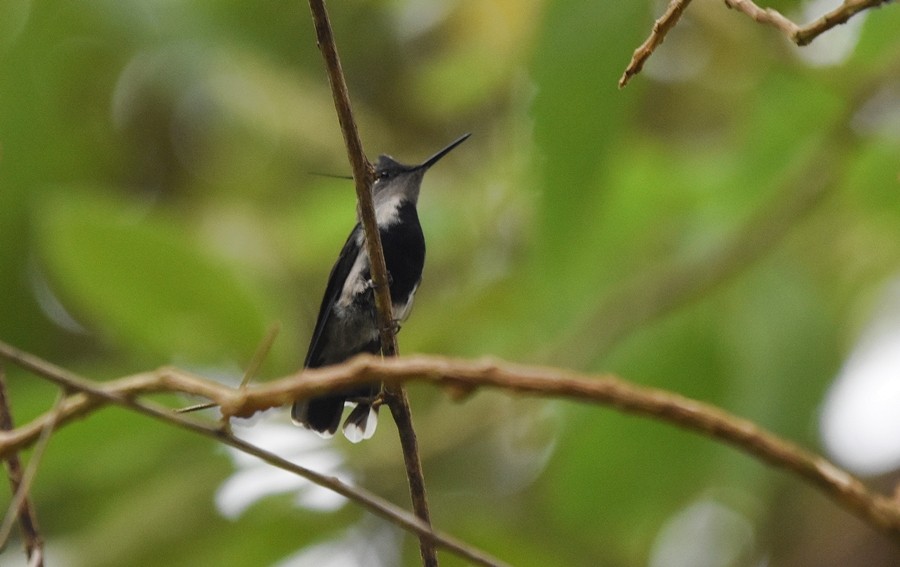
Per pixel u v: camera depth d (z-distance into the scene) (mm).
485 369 4125
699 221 9625
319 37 6000
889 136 9438
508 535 9258
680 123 11422
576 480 9289
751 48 9969
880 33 9430
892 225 10203
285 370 8883
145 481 9180
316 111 12391
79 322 11219
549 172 7883
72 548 9047
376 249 6246
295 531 9383
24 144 11219
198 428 4551
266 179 12594
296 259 11008
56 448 8602
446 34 12133
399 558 10016
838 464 9828
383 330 6285
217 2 11867
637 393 4117
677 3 5129
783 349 9023
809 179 9516
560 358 8977
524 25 11055
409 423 5703
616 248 9414
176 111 12469
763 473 9117
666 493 9242
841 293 10617
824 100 9516
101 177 12234
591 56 7707
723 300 9312
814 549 10305
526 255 8750
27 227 11148
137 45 11461
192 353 8789
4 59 11023
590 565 10234
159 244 8492
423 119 12609
